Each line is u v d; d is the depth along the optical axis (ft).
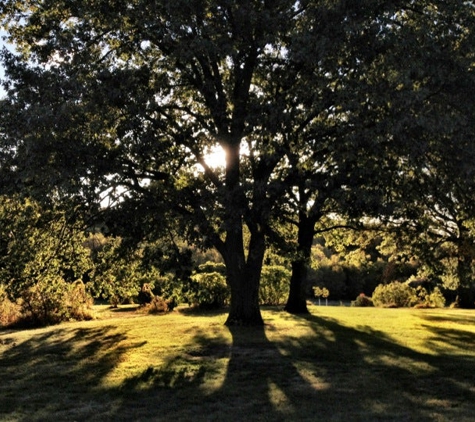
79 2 45.65
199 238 41.47
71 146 35.65
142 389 29.09
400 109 33.81
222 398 26.91
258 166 48.32
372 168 37.37
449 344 43.19
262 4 43.29
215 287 83.05
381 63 36.99
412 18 43.68
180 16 38.96
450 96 37.04
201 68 50.21
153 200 41.86
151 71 44.62
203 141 47.50
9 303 66.08
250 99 42.73
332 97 36.29
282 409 24.67
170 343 43.60
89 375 33.01
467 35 38.83
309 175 42.19
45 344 46.85
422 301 106.01
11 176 37.37
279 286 95.96
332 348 40.75
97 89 36.52
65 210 44.78
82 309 74.38
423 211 59.67
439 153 39.29
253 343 42.91
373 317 66.44
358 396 26.76
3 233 46.39
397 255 84.48
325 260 194.29
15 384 31.14
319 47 33.83
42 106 34.96
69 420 23.65
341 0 35.12
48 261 51.21
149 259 48.44
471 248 74.02
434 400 25.82
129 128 37.63
